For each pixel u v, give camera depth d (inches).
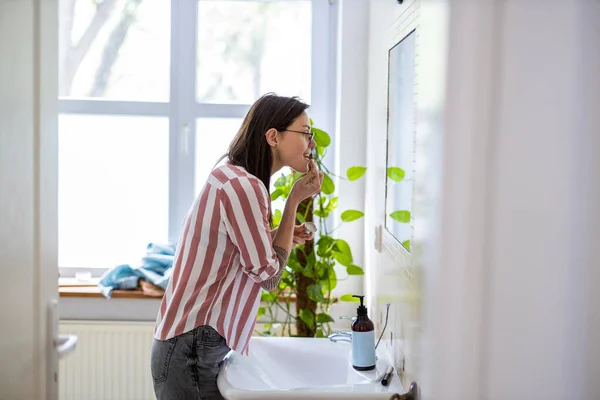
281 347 81.4
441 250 52.9
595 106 48.9
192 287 71.9
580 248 49.8
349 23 117.3
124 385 119.0
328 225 125.6
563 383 50.6
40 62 53.5
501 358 50.9
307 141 77.2
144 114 127.0
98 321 119.6
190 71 126.7
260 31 127.3
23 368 52.2
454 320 51.6
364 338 74.4
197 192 128.9
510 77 49.2
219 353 72.7
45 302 55.9
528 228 49.9
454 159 50.8
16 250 50.6
